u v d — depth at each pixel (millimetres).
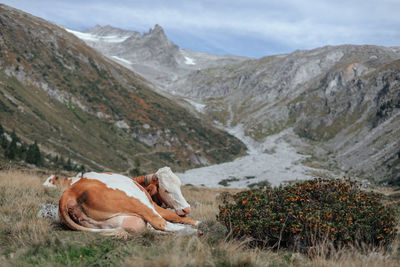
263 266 3693
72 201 4535
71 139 168875
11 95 167875
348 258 4008
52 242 4098
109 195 4477
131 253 3754
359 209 5094
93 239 4223
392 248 4840
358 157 181250
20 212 5754
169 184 5023
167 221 4855
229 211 5418
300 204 5395
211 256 3824
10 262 3512
